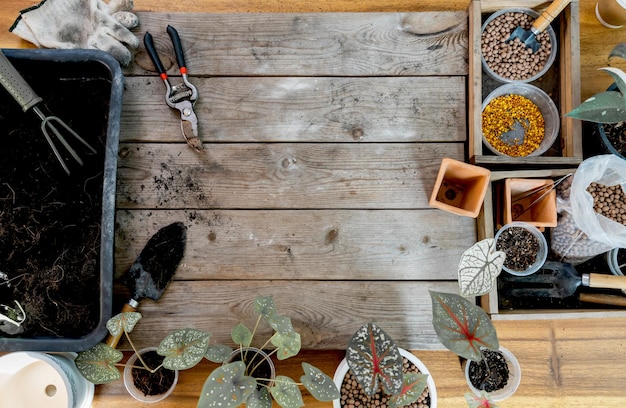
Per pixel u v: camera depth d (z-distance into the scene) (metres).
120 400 0.99
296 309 0.88
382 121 0.91
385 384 0.81
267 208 0.90
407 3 1.06
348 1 1.06
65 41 0.95
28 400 0.95
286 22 0.92
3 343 0.81
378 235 0.89
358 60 0.92
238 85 0.91
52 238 0.90
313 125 0.91
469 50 0.91
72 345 0.81
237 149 0.90
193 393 1.00
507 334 1.02
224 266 0.88
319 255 0.89
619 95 0.81
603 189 0.91
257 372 0.93
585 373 1.02
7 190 0.92
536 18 0.96
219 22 0.92
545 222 0.89
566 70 0.94
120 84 0.84
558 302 0.94
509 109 0.98
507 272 0.92
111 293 0.82
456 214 0.89
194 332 0.79
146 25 0.92
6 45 1.02
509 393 0.95
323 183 0.90
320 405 0.99
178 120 0.91
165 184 0.90
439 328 0.79
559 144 0.95
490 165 0.90
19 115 0.93
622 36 1.03
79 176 0.92
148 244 0.88
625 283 0.87
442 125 0.91
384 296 0.88
